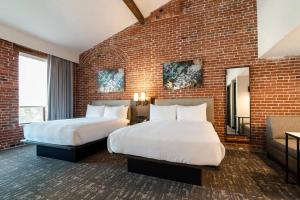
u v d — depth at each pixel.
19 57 4.25
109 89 5.25
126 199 1.90
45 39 4.60
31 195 1.98
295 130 3.04
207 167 2.04
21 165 2.90
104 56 5.38
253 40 3.75
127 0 3.79
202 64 4.18
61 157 3.18
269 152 3.22
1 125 3.80
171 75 4.46
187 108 3.97
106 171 2.65
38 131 3.28
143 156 2.35
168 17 4.55
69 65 5.45
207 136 2.25
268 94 3.65
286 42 2.64
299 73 3.45
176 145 2.16
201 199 1.90
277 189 2.10
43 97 4.84
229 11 3.96
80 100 5.67
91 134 3.35
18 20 3.71
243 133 3.83
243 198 1.91
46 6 3.55
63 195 1.98
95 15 4.23
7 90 3.93
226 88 3.97
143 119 4.70
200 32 4.21
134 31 4.96
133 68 4.96
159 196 1.96
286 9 2.33
